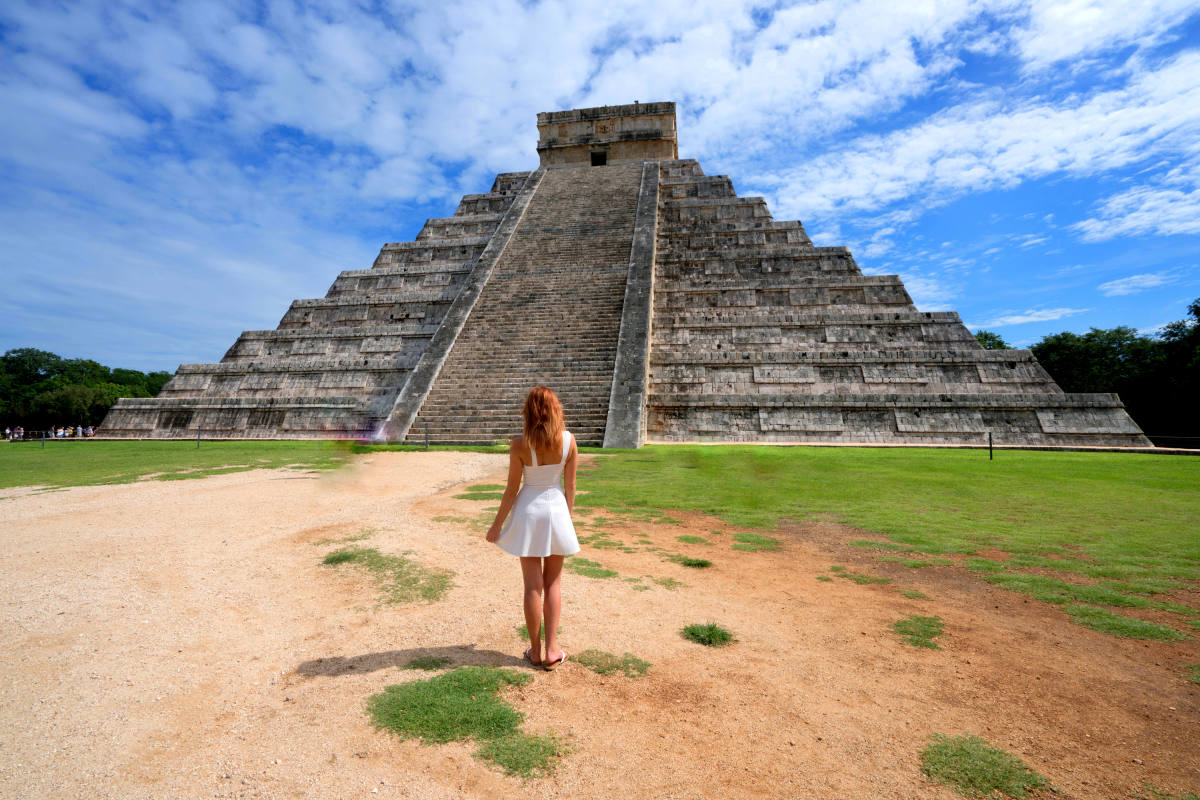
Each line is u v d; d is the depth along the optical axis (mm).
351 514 8492
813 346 26016
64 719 3268
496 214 36656
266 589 5410
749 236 31453
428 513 8555
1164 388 35312
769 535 7617
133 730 3182
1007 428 21078
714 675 3891
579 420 19859
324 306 32125
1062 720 3348
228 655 4102
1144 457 16391
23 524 7848
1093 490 10977
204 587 5445
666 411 23078
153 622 4648
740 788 2783
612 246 30094
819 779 2850
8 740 3057
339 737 3143
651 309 25297
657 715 3410
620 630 4582
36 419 56562
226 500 9555
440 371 23312
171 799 2648
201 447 20641
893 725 3316
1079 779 2828
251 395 28922
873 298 27594
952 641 4418
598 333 24125
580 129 43250
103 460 15938
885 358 24188
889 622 4781
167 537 7176
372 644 4277
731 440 22328
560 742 3129
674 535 7602
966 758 2984
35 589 5344
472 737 3146
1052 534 7621
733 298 28516
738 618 4867
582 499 10008
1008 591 5465
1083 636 4480
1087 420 20641
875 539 7398
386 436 20094
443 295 30891
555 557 4078
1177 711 3434
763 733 3244
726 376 25047
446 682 3664
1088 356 47406
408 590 5363
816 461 15188
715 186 36156
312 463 14734
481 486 11227
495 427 20156
